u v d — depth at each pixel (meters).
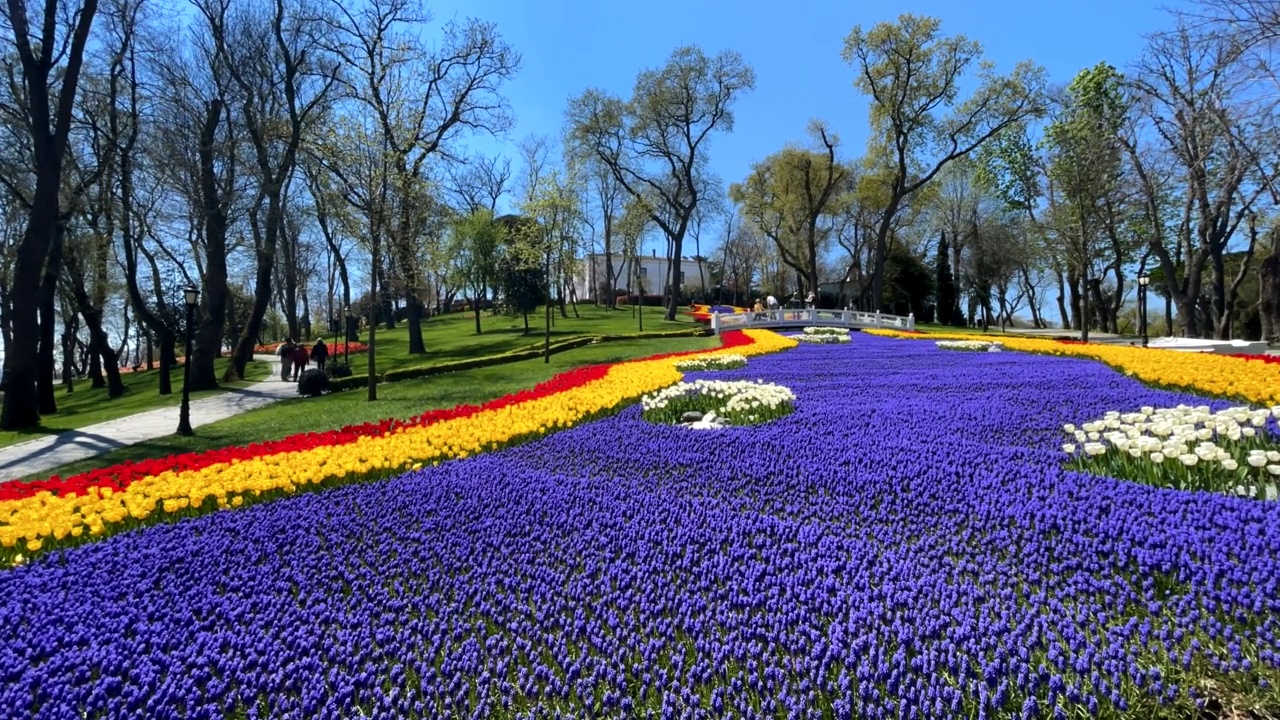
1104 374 11.78
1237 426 5.65
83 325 46.09
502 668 3.22
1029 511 4.61
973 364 15.14
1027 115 36.94
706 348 25.02
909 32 36.25
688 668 3.22
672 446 7.39
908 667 3.02
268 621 3.89
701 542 4.64
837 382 12.61
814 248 44.47
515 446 8.00
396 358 32.38
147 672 3.33
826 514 5.07
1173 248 39.53
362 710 3.04
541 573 4.29
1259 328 40.50
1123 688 2.75
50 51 17.66
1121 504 4.64
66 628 3.93
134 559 4.90
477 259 40.34
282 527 5.42
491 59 29.23
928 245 59.59
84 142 25.19
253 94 26.88
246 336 27.89
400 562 4.61
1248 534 3.92
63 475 11.63
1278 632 3.02
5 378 18.14
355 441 8.66
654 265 89.00
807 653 3.22
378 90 23.33
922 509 4.94
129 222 26.02
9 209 23.86
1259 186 26.03
